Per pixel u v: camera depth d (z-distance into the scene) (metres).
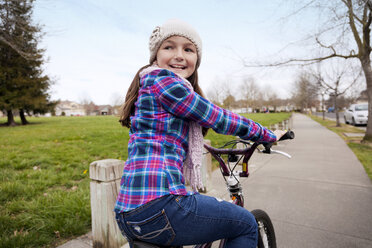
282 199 3.77
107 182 2.21
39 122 21.30
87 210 2.95
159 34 1.30
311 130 14.82
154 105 1.10
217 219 1.13
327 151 7.77
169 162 1.05
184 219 1.04
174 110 1.05
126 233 1.10
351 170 5.42
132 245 1.19
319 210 3.34
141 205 1.00
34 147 7.47
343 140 10.12
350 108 18.95
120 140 9.04
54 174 4.66
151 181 1.01
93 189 2.29
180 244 1.10
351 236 2.67
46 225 2.71
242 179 4.86
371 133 9.21
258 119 25.81
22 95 18.70
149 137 1.08
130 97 1.30
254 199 3.79
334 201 3.65
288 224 2.96
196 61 1.42
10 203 3.23
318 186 4.36
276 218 3.13
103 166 2.20
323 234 2.72
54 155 6.22
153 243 1.07
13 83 18.44
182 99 1.04
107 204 2.21
